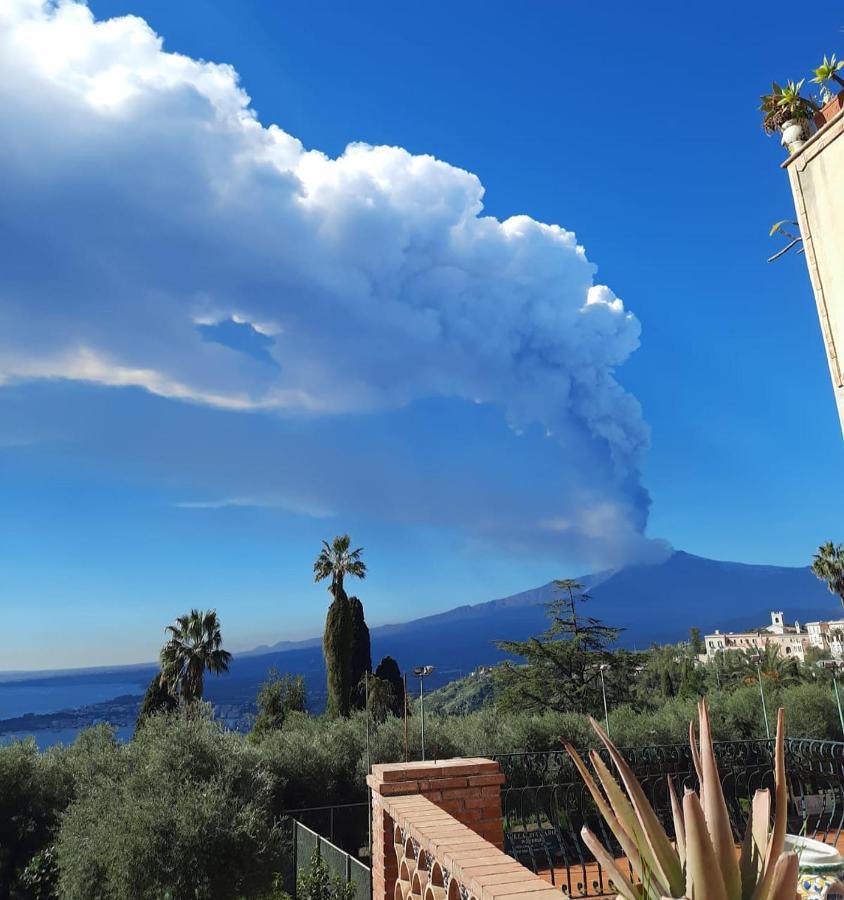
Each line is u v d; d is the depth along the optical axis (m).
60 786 17.09
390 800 3.69
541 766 9.90
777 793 1.67
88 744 18.86
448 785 3.93
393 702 33.72
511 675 41.09
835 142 4.36
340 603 36.00
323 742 21.23
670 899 1.51
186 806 13.45
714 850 1.58
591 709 39.00
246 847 13.24
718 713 26.70
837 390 4.30
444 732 23.17
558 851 9.82
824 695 27.45
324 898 10.36
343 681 34.44
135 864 12.77
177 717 16.58
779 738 1.69
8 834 16.23
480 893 2.23
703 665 73.50
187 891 12.70
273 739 20.84
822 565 42.91
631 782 1.84
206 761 15.61
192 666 34.09
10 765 16.83
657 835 1.77
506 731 24.28
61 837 14.26
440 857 2.74
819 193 4.45
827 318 4.38
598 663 39.28
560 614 41.81
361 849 18.94
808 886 2.36
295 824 13.29
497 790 4.00
